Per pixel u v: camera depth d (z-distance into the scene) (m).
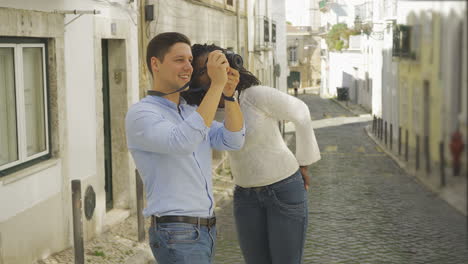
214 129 2.18
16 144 4.72
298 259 2.39
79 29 5.77
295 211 2.36
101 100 6.30
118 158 7.09
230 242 3.59
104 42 6.93
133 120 1.99
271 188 2.38
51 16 5.10
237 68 2.06
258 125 2.29
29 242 4.75
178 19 9.45
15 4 4.55
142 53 7.69
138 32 7.61
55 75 5.27
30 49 5.02
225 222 4.87
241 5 15.24
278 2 18.47
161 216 2.03
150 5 7.78
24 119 4.82
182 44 2.05
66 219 5.45
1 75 4.55
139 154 2.05
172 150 1.88
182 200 2.01
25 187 4.68
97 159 6.16
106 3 6.41
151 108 2.00
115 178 7.12
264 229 2.51
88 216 5.77
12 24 4.45
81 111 5.82
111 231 6.15
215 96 1.88
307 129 2.20
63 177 5.38
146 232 6.02
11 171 4.60
